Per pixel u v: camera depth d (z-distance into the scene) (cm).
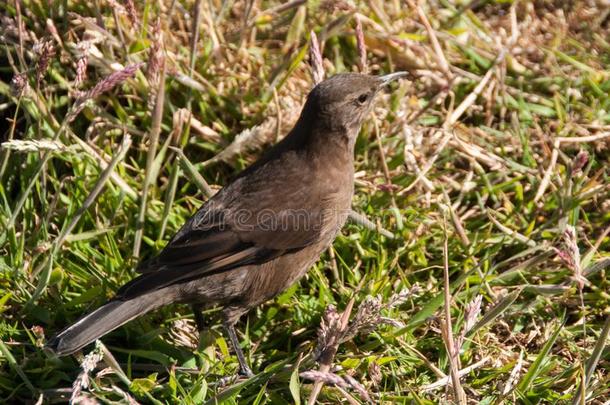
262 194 1020
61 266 1061
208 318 1078
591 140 1188
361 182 1145
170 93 1191
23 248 1061
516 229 1128
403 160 1157
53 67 1182
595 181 1134
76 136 1149
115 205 1104
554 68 1269
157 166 1113
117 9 1155
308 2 1268
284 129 1169
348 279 1084
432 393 953
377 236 1095
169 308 1059
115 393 933
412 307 1050
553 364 987
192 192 1153
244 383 910
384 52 1256
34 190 1126
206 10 1245
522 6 1338
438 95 1203
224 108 1191
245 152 1166
